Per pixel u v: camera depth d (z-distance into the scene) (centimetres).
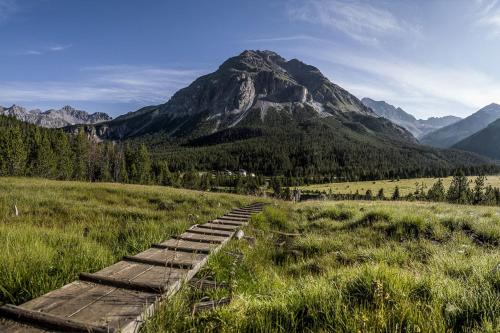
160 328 314
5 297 400
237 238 918
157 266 512
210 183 15400
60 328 290
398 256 740
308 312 357
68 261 514
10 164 7594
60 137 10412
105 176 11025
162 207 1599
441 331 301
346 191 14562
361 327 298
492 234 992
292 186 17238
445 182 17450
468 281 453
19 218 1008
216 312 336
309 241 948
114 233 858
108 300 361
